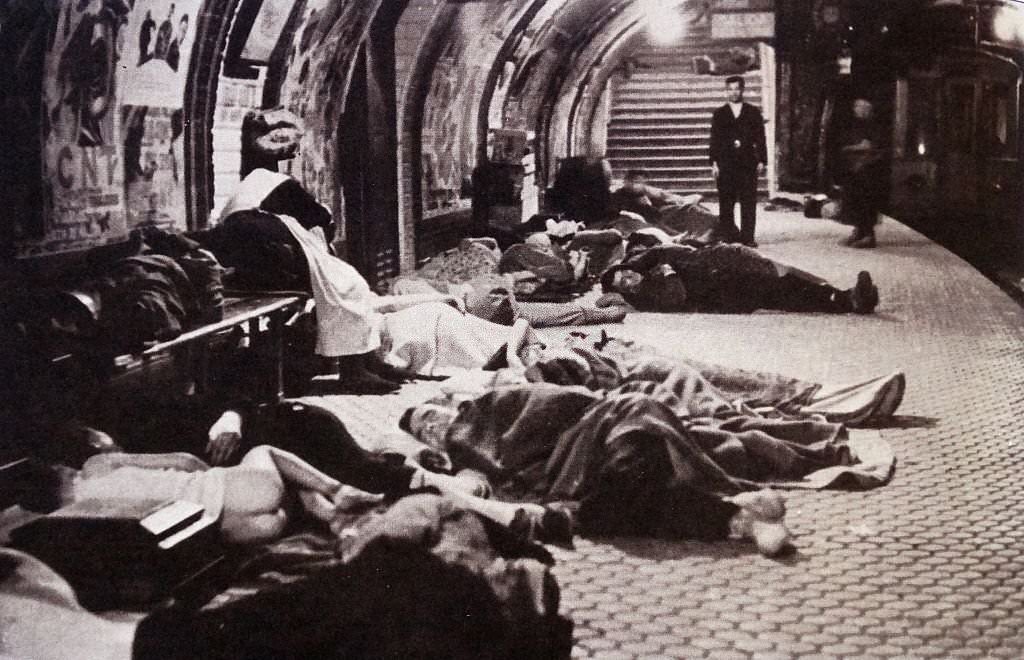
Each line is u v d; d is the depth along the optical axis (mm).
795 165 27703
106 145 8539
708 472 6730
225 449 6207
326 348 9602
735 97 19719
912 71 25281
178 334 7191
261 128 10570
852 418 8641
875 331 12812
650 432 6539
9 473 5727
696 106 30719
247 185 10211
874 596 5621
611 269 14680
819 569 5969
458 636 4590
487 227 18047
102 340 6727
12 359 6430
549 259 15414
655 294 14312
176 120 9594
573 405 7160
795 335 12602
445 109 16797
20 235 7598
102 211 8547
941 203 24656
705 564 6027
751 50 30344
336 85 13016
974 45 24219
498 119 20609
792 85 27188
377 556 4848
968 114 24469
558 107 25656
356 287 9805
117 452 6129
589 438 6785
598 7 22594
